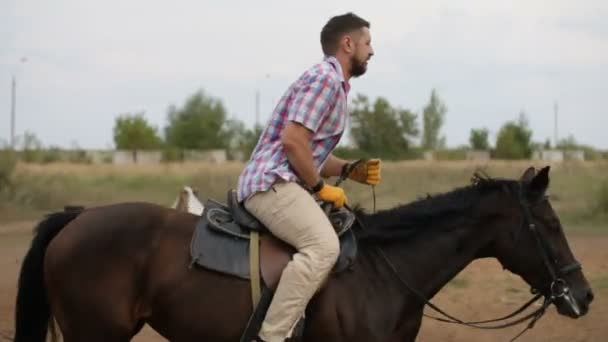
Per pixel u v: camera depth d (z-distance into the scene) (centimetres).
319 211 468
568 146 5478
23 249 1350
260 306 464
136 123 5775
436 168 2620
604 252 1230
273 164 472
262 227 482
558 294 485
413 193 2086
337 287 475
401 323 490
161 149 5378
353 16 493
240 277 470
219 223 484
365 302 477
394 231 496
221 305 468
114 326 471
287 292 457
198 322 469
